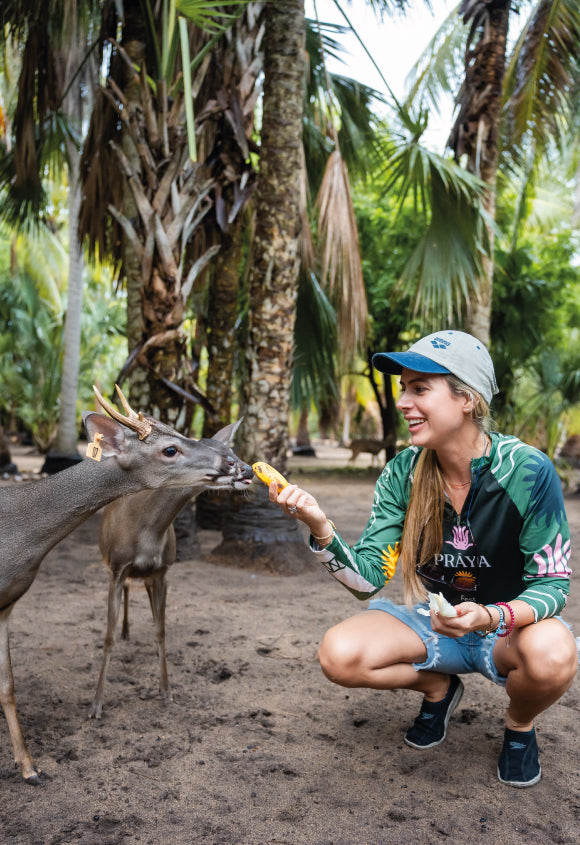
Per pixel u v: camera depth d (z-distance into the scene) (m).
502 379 14.30
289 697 3.23
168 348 5.91
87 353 19.61
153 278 5.82
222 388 7.93
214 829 2.18
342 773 2.54
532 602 2.22
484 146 8.62
